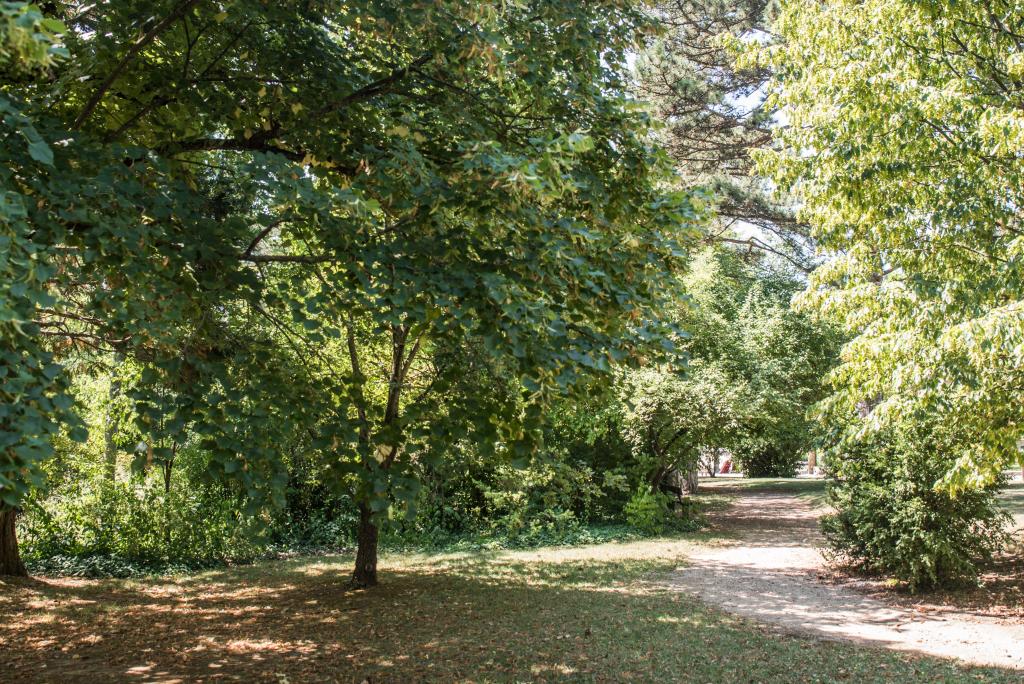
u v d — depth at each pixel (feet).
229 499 45.65
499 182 14.71
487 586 36.37
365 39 20.57
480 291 15.11
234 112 18.94
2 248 9.20
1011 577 36.14
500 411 16.70
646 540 53.21
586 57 20.66
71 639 27.61
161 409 13.10
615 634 26.94
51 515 44.14
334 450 15.65
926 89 25.08
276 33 19.57
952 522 34.17
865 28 27.94
